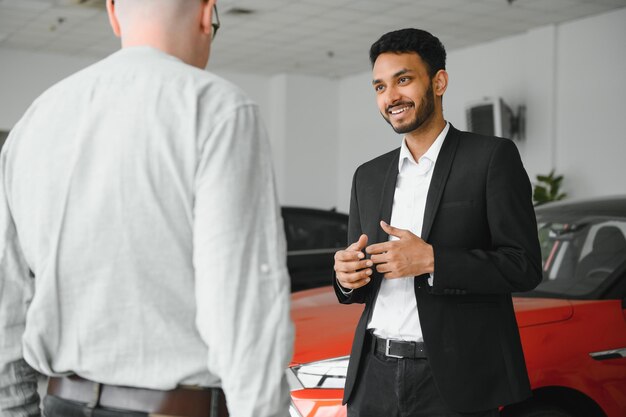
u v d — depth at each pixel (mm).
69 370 1171
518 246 1802
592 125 8641
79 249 1128
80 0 8094
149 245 1104
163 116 1107
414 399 1846
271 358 1059
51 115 1187
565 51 8953
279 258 1112
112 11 1290
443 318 1809
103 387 1156
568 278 2930
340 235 5770
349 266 1773
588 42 8680
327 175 12805
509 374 1836
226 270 1049
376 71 1913
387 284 1923
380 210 1979
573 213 3246
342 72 12305
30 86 10781
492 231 1828
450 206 1854
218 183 1076
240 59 11367
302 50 10688
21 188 1194
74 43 10258
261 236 1102
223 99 1122
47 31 9555
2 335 1207
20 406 1246
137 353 1125
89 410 1151
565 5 8188
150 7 1198
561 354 2436
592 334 2504
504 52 9750
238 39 10023
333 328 2613
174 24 1207
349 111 12672
